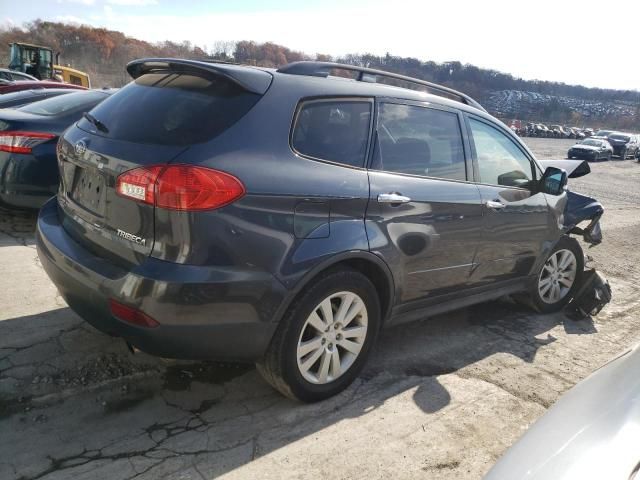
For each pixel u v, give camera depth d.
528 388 3.37
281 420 2.78
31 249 4.83
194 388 2.98
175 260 2.33
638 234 9.13
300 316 2.67
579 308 4.67
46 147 5.09
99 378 2.95
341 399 3.02
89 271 2.51
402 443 2.69
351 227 2.79
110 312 2.44
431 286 3.41
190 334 2.40
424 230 3.20
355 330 3.00
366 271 3.05
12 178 5.04
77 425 2.58
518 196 3.98
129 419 2.67
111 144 2.59
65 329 3.41
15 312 3.58
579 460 1.49
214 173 2.33
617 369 1.94
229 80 2.60
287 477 2.37
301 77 2.84
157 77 2.89
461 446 2.71
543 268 4.48
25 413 2.62
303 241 2.60
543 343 4.09
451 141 3.53
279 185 2.50
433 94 3.59
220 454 2.48
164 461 2.39
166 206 2.30
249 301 2.46
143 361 3.15
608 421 1.62
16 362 3.01
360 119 2.98
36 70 24.41
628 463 1.44
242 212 2.39
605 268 6.57
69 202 2.92
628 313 4.99
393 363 3.53
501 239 3.84
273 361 2.70
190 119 2.51
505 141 4.03
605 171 25.41
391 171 3.08
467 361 3.66
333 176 2.74
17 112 5.38
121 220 2.47
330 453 2.56
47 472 2.26
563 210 4.48
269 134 2.56
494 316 4.56
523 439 1.71
